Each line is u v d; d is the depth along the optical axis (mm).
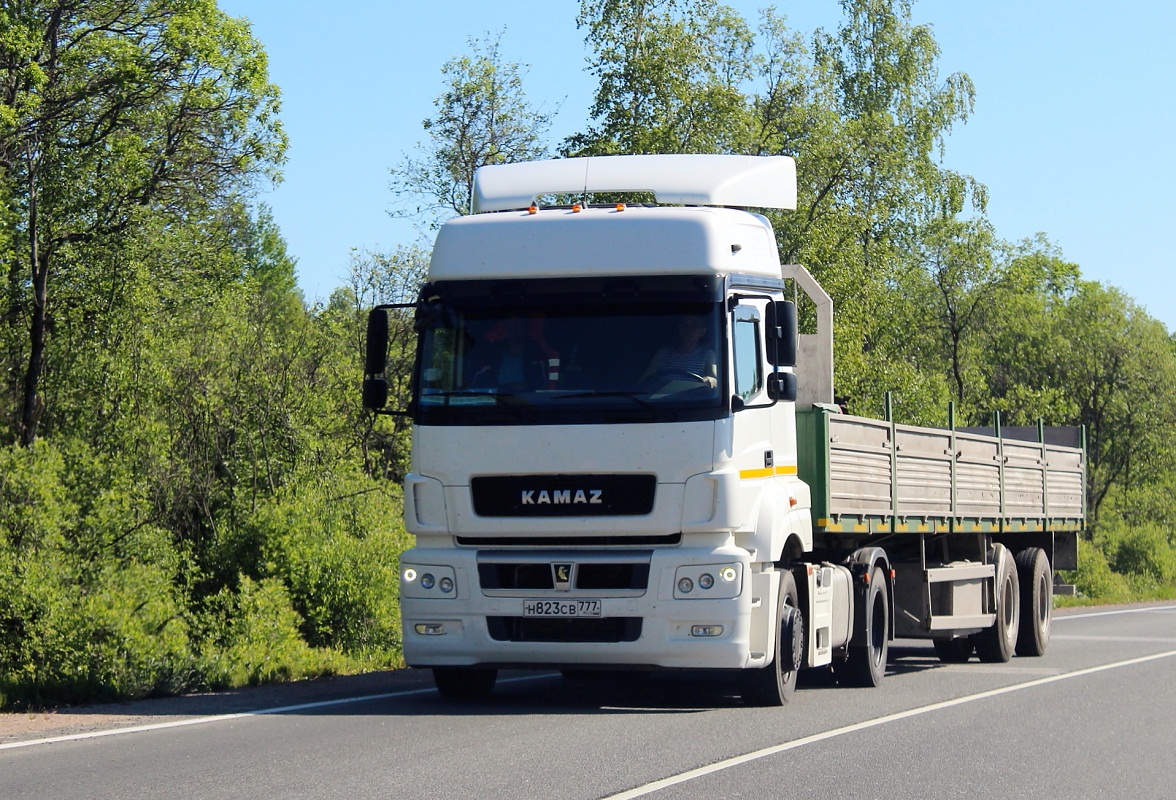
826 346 13969
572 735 9461
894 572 15453
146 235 25281
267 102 27328
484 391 10711
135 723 10211
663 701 11938
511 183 12445
